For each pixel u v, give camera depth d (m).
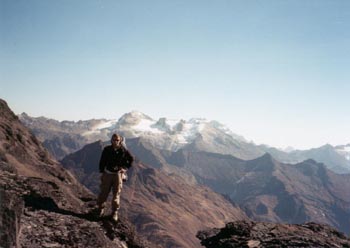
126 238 12.48
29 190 12.91
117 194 12.50
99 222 12.42
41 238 9.85
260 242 17.58
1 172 14.02
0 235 7.72
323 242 17.58
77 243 10.37
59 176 40.16
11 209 8.18
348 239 19.03
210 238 19.88
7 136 45.66
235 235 18.64
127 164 12.63
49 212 11.89
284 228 19.52
